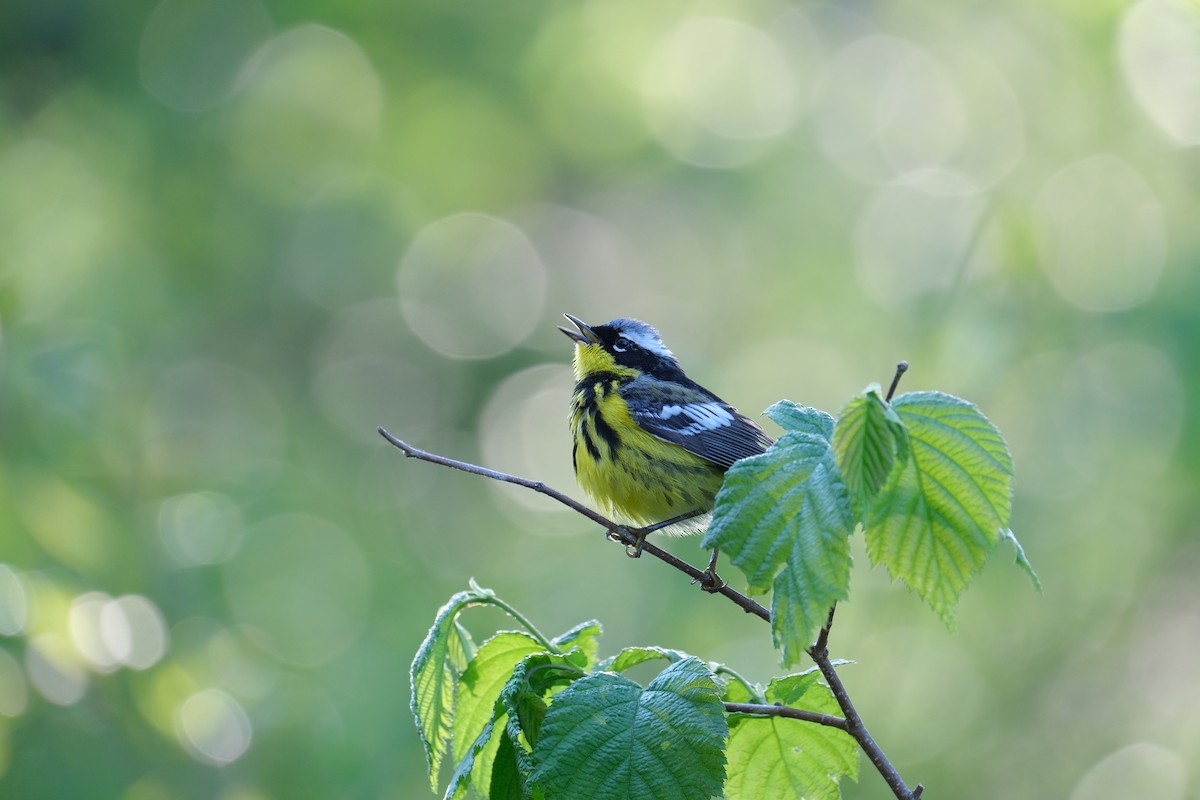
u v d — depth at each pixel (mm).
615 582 15898
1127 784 14992
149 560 14164
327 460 19766
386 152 21062
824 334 18141
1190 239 14758
